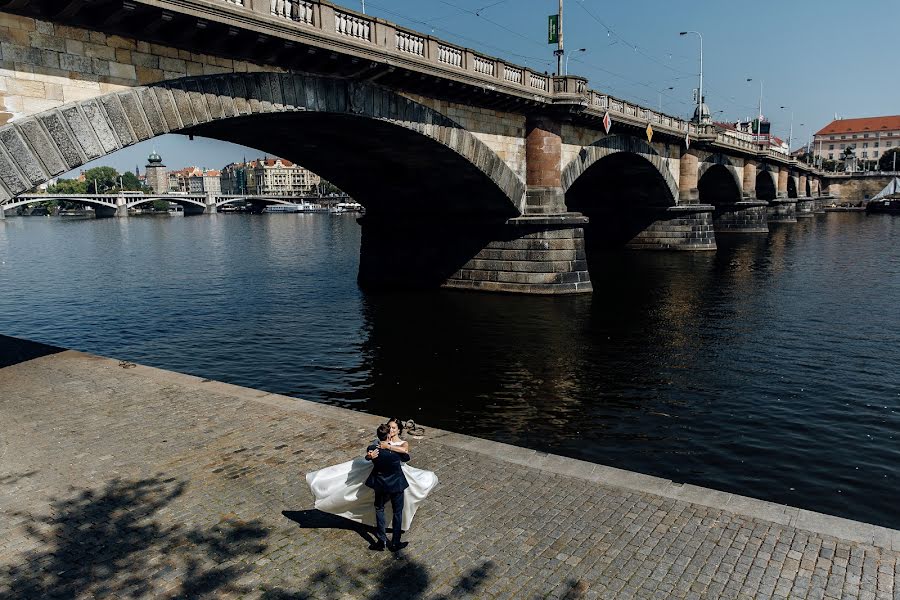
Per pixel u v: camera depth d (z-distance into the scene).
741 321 30.33
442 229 39.09
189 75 17.95
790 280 42.56
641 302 34.88
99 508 9.43
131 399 14.52
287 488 10.02
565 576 7.62
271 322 31.92
